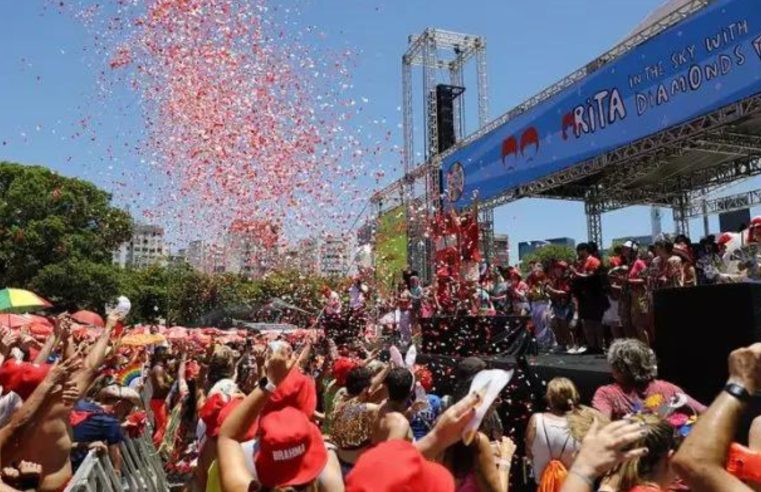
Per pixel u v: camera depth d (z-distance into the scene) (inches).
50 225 1218.0
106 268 1284.4
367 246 492.4
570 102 490.9
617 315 331.6
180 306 1203.2
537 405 258.8
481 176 615.2
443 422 86.3
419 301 461.7
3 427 133.4
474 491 111.3
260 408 93.8
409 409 148.6
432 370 344.8
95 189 1339.8
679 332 185.5
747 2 346.3
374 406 140.3
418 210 601.3
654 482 78.3
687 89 387.2
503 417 265.3
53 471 132.5
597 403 145.3
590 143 471.5
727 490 57.7
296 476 85.3
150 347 493.7
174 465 266.1
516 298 422.0
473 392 88.4
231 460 89.8
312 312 518.3
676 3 475.2
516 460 252.4
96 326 377.1
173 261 1391.5
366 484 60.1
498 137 587.8
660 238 330.0
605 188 672.4
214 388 165.3
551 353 347.9
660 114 407.8
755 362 61.9
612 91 447.8
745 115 356.5
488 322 333.4
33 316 410.0
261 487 85.5
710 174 635.5
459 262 428.1
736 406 60.7
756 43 342.3
